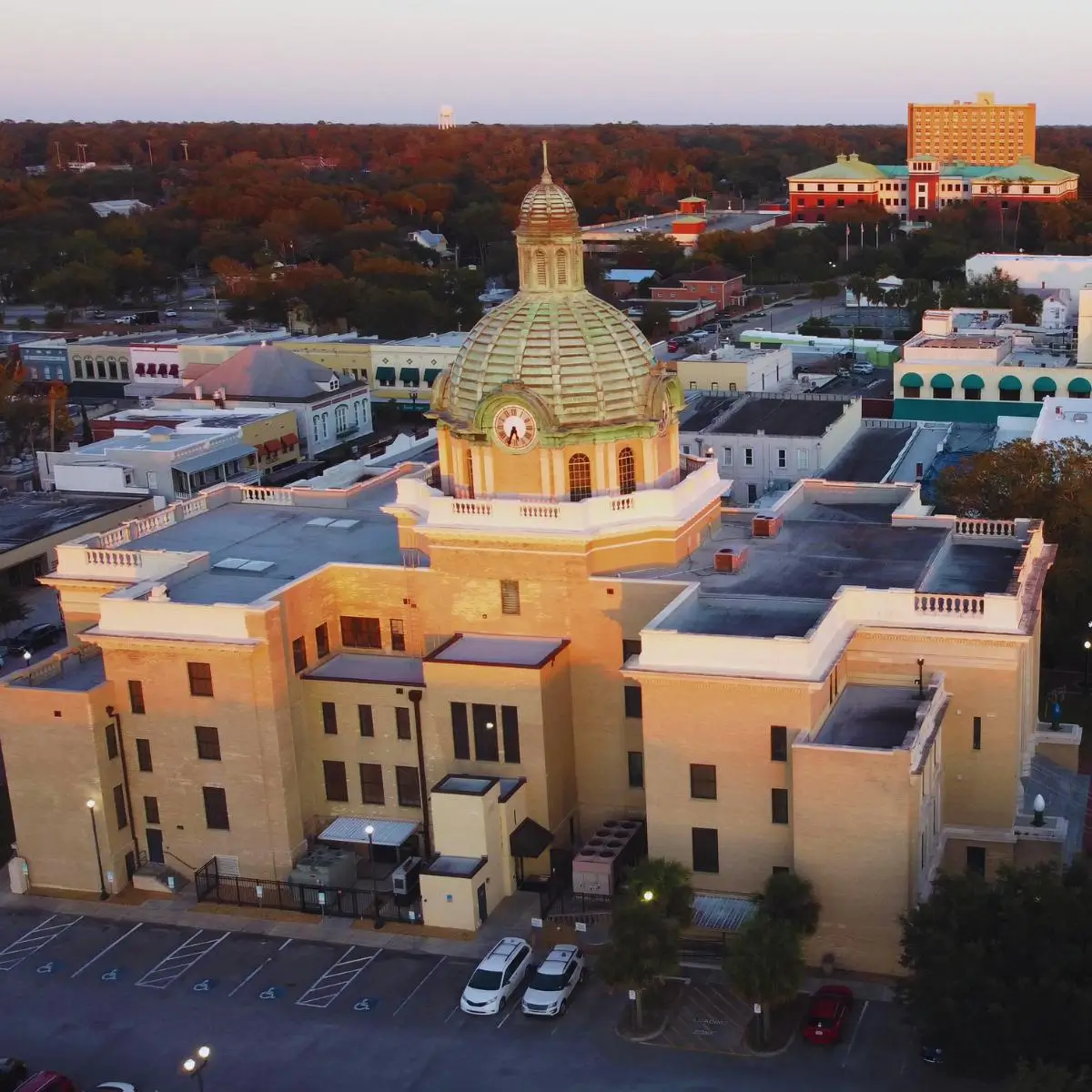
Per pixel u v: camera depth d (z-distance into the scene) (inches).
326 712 3430.1
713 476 3700.8
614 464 3376.0
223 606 3238.2
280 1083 2691.9
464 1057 2733.8
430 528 3376.0
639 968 2711.6
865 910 2864.2
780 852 2987.2
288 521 4052.7
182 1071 2736.2
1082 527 4261.8
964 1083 2568.9
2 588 4990.2
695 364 7288.4
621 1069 2669.8
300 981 3006.9
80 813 3361.2
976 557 3553.2
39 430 7736.2
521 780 3294.8
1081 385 6668.3
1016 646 3058.6
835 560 3499.0
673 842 3065.9
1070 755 3538.4
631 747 3368.6
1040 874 2640.3
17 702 3341.5
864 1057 2655.0
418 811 3420.3
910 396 6993.1
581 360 3344.0
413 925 3181.6
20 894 3410.4
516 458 3346.5
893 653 3157.0
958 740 3149.6
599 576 3353.8
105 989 3016.7
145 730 3358.8
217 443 6771.7
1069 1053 2434.8
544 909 3171.8
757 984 2630.4
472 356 3440.0
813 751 2834.6
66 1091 2645.2
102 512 6077.8
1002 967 2514.8
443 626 3457.2
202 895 3324.3
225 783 3329.2
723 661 2950.3
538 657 3287.4
